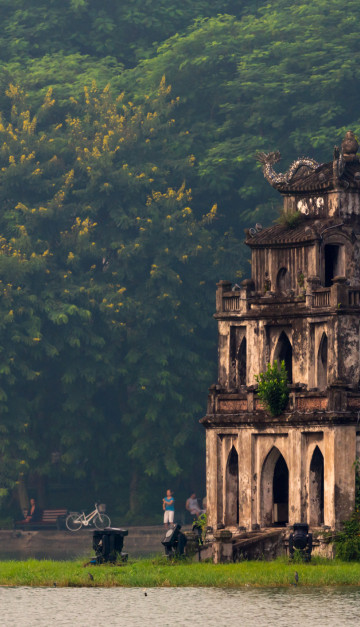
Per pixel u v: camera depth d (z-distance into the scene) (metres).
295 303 171.25
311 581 135.38
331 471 160.00
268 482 170.25
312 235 169.88
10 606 123.06
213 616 114.50
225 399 174.88
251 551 159.00
